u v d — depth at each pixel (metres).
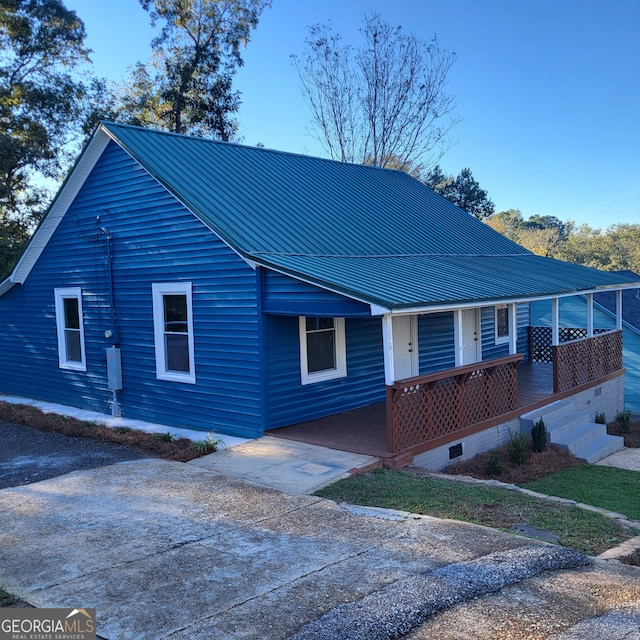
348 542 5.65
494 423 10.75
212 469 8.29
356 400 11.77
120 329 12.38
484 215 38.09
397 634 4.02
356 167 17.77
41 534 6.08
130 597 4.67
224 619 4.28
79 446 10.04
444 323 14.45
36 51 28.06
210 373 10.61
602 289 14.38
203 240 10.48
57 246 13.74
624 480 9.70
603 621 4.20
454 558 5.21
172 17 32.91
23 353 15.25
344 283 8.66
